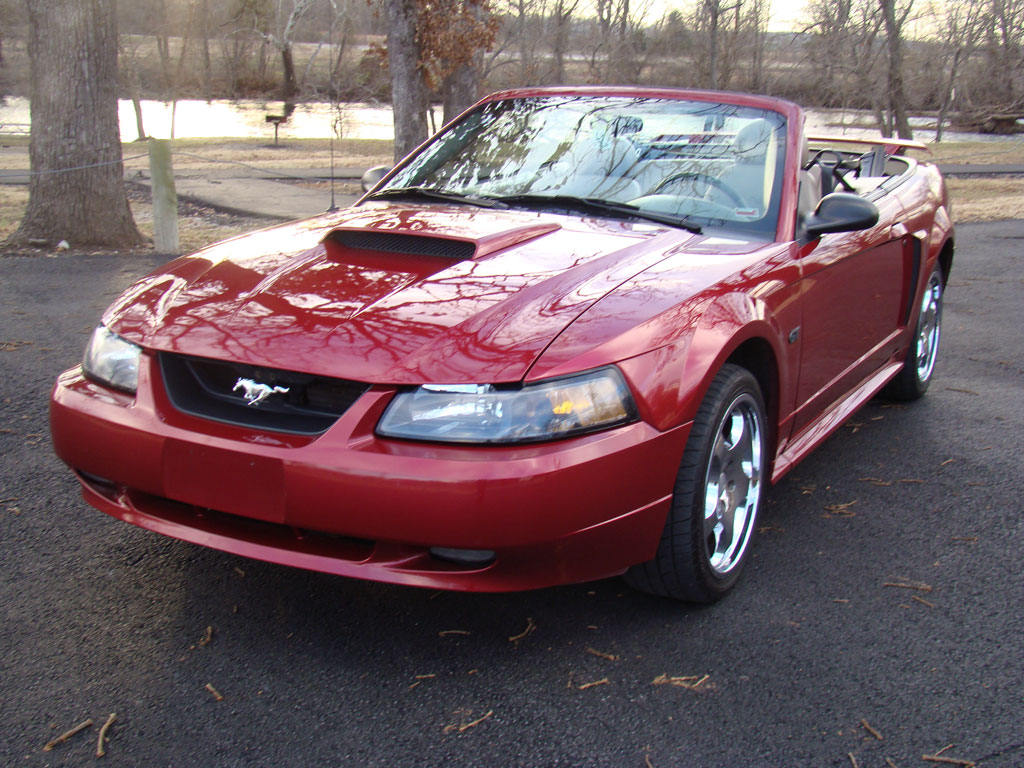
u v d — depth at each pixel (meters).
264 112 43.91
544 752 2.14
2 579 2.83
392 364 2.29
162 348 2.49
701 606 2.81
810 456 4.15
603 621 2.71
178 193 13.73
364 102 49.47
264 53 54.84
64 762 2.06
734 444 2.82
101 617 2.65
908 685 2.45
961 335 6.43
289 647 2.53
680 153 3.51
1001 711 2.35
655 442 2.41
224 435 2.36
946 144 30.12
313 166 18.94
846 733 2.24
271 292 2.64
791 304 3.04
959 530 3.41
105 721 2.20
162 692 2.32
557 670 2.46
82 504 3.37
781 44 31.97
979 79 31.39
